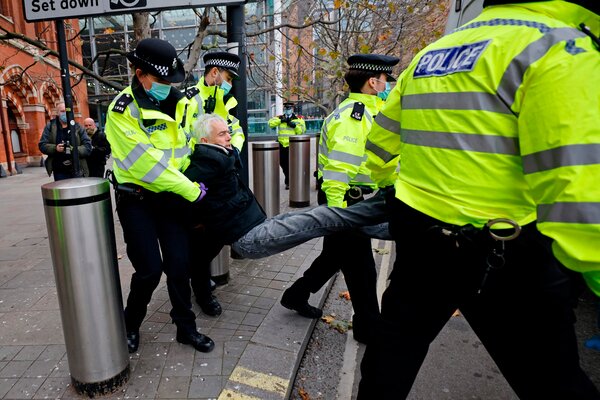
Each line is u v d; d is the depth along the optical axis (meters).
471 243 1.34
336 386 2.59
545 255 1.32
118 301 2.23
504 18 1.31
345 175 2.47
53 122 6.50
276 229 2.37
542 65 1.15
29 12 3.56
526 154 1.18
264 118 28.55
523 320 1.38
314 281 3.01
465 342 3.09
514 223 1.27
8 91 15.97
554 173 1.10
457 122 1.32
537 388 1.39
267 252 2.40
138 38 5.06
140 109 2.34
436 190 1.39
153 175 2.34
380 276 4.43
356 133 2.49
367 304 2.85
